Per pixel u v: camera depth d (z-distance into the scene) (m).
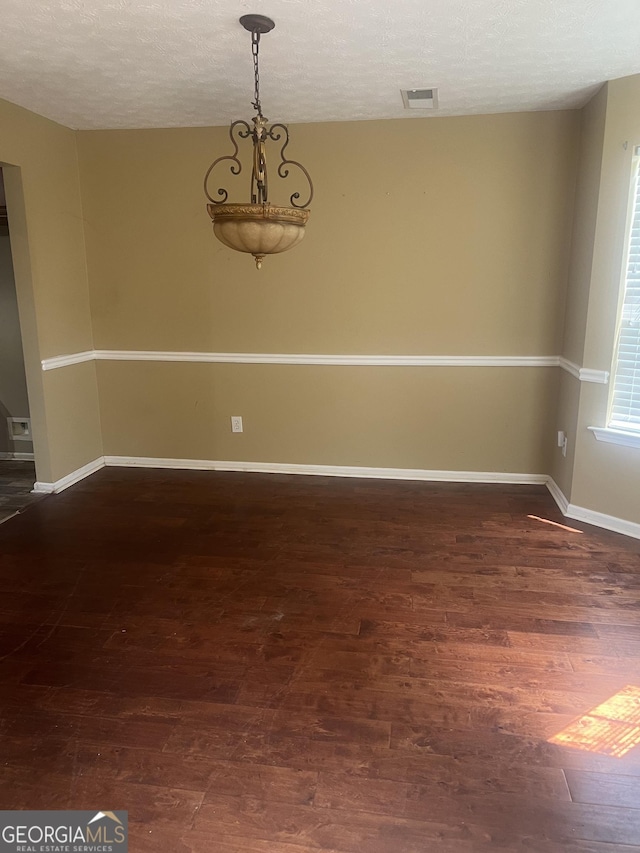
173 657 2.20
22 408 4.57
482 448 3.99
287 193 3.82
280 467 4.24
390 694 2.00
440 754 1.75
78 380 4.10
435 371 3.92
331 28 2.35
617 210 3.02
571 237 3.60
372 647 2.25
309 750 1.77
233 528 3.31
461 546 3.07
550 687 2.03
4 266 4.30
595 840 1.49
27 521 3.42
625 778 1.67
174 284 4.07
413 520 3.40
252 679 2.08
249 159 3.81
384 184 3.72
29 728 1.86
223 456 4.30
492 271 3.74
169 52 2.59
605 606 2.51
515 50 2.58
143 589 2.67
